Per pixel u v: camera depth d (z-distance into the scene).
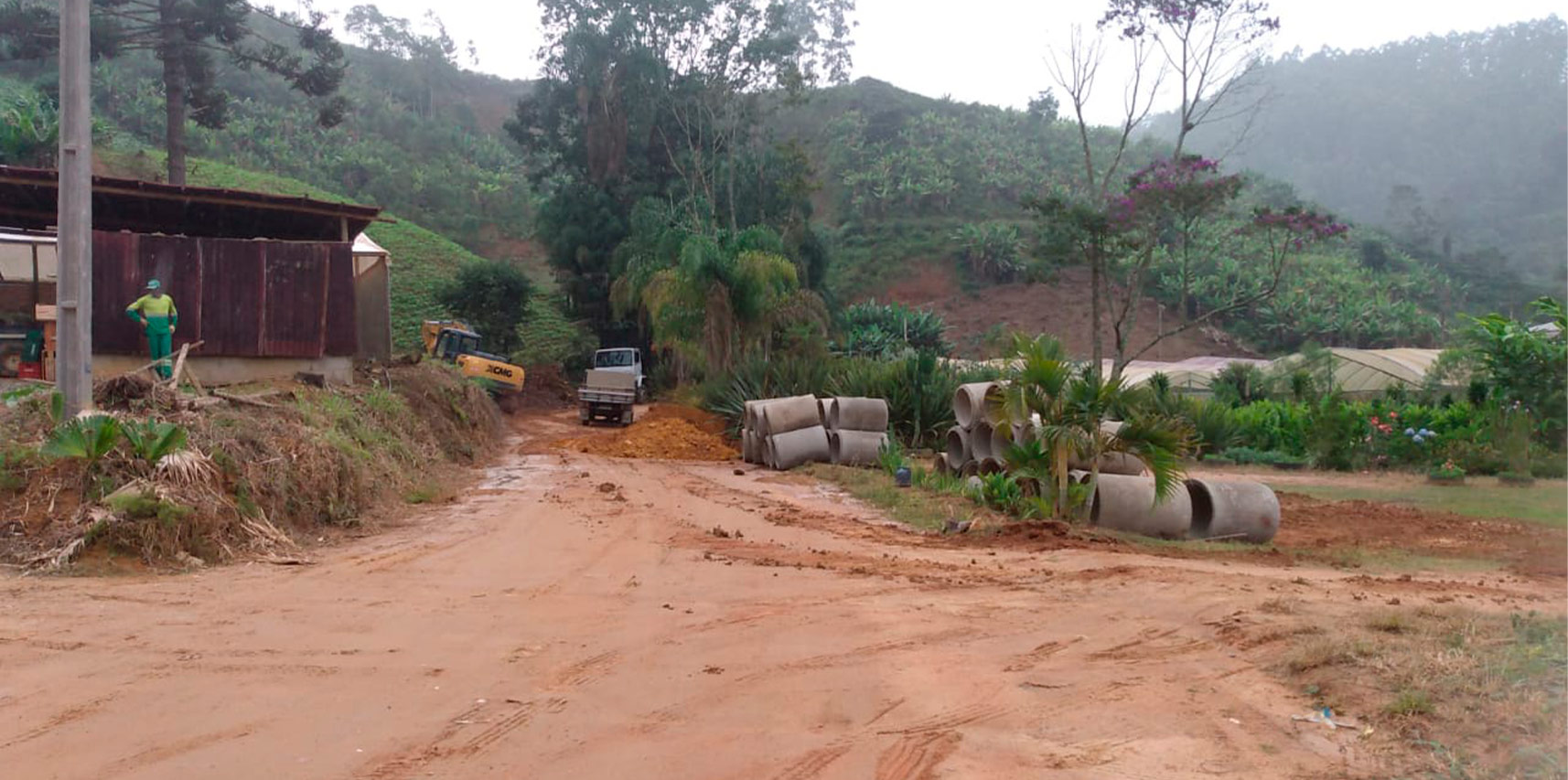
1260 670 6.51
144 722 5.25
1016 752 5.09
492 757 4.87
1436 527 15.34
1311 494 20.19
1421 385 40.41
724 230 38.72
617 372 34.12
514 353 54.81
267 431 12.49
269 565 9.84
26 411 11.80
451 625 7.43
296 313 19.44
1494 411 24.77
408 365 25.25
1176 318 80.44
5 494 9.84
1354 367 44.94
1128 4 29.64
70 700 5.59
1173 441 12.74
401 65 123.88
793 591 8.84
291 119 90.75
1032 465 14.08
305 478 12.10
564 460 23.34
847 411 22.47
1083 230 29.94
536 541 11.58
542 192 73.88
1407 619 7.47
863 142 109.06
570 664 6.46
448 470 19.61
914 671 6.44
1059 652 6.96
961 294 86.81
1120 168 102.88
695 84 55.72
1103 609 8.21
